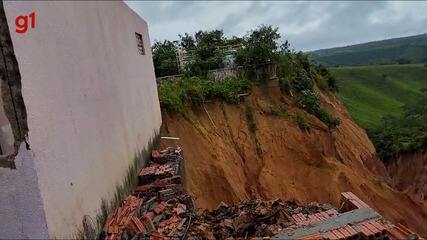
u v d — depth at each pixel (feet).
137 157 35.12
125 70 34.17
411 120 173.88
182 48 98.02
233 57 89.86
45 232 17.72
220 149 67.67
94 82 25.50
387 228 22.34
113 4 32.27
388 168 122.01
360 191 72.59
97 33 27.32
